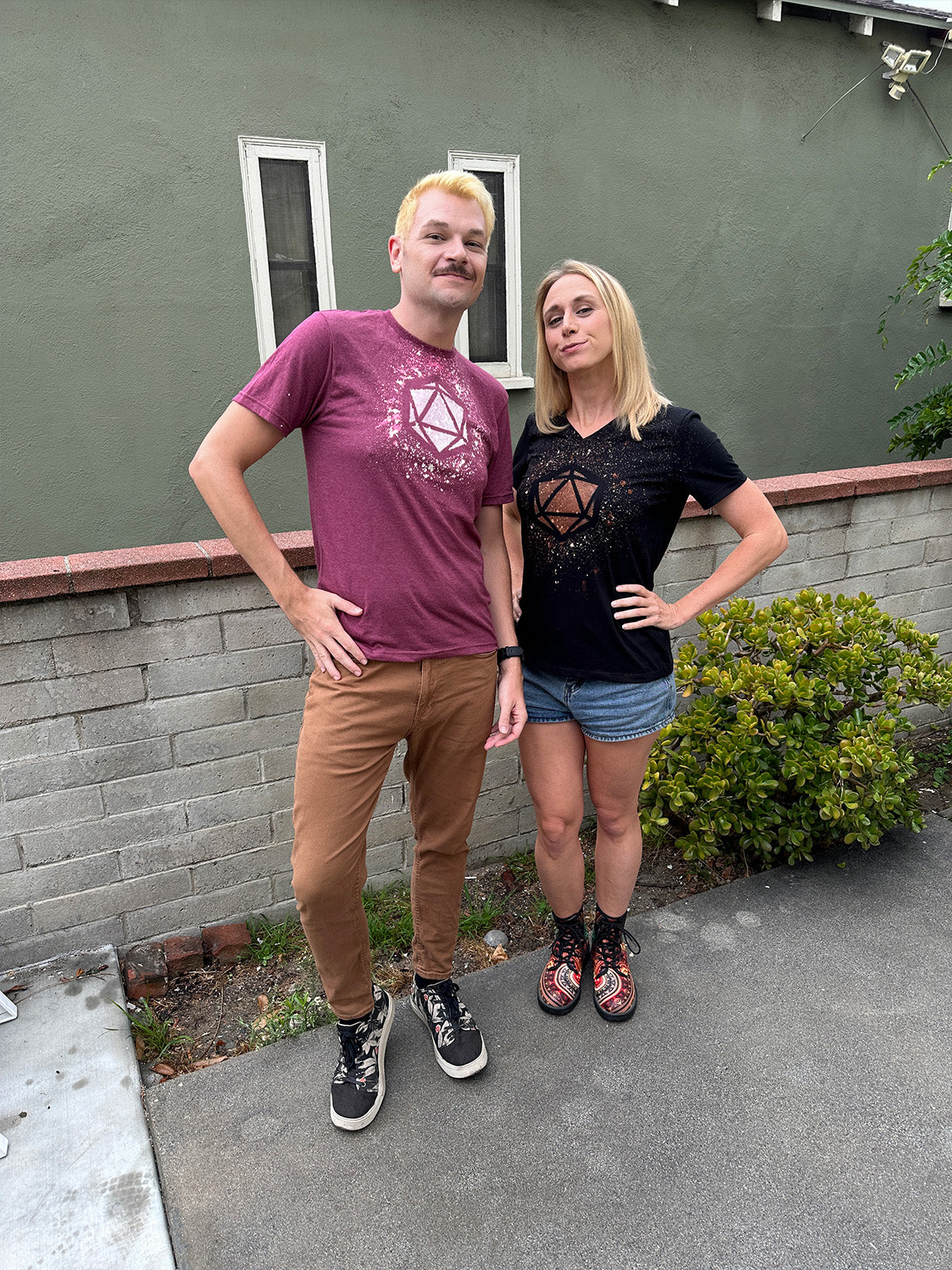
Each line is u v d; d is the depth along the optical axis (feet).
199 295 14.39
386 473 5.03
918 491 11.18
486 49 15.40
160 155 13.53
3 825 6.96
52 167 12.95
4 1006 6.89
